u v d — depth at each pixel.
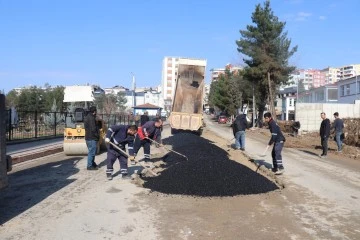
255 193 9.12
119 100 72.69
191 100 26.39
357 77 47.91
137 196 8.67
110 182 10.20
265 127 50.72
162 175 10.39
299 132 33.59
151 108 62.31
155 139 13.53
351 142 25.33
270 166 13.82
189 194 8.80
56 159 14.80
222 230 6.36
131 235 6.06
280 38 45.62
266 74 45.41
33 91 53.16
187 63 25.98
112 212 7.36
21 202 8.05
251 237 6.04
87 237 5.95
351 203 8.47
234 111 68.44
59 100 51.22
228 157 14.59
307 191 9.62
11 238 5.86
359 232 6.42
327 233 6.33
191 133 24.42
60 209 7.54
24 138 22.03
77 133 15.55
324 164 15.11
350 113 34.44
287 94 85.38
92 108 12.29
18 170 12.14
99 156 15.83
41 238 5.88
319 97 60.69
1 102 6.52
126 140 10.70
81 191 9.11
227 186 9.26
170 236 6.03
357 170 13.70
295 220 7.04
